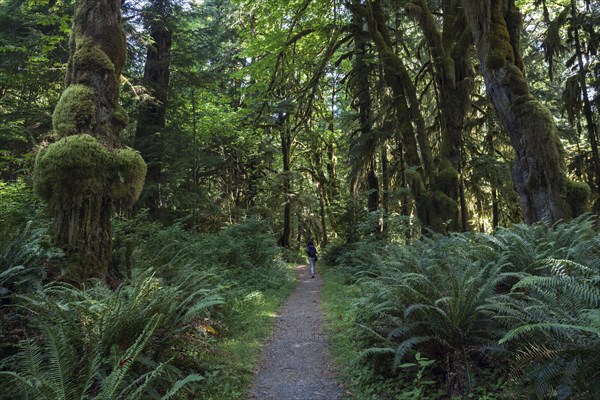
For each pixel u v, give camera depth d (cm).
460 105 1324
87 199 611
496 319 414
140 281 476
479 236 645
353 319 671
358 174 1748
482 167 1515
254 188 2627
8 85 1294
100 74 669
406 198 1661
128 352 344
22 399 336
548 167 839
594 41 1310
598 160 1314
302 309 919
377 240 1292
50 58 1366
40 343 406
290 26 1551
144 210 1027
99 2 689
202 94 1922
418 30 1900
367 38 1478
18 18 1236
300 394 458
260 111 1797
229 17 2252
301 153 2853
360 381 461
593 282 385
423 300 432
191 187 1584
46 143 1073
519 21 980
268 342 661
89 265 604
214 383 464
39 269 509
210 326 588
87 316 421
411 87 1362
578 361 290
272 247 1456
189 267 707
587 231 595
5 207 817
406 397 391
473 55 1581
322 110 2064
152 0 1571
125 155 659
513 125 902
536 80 1773
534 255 516
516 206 1659
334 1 1468
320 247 2800
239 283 1062
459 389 372
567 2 1630
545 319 328
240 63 2577
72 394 311
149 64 1566
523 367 319
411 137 1321
